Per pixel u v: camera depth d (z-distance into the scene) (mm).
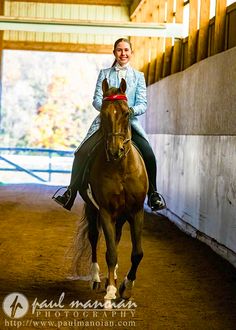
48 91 46188
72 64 46625
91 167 6340
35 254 9219
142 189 6133
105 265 8555
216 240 9758
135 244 6230
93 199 6395
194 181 11484
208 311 6293
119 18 25578
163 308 6332
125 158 5938
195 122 11648
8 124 45219
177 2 15398
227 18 11133
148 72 21172
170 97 14523
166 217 14234
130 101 6562
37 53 46531
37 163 30297
